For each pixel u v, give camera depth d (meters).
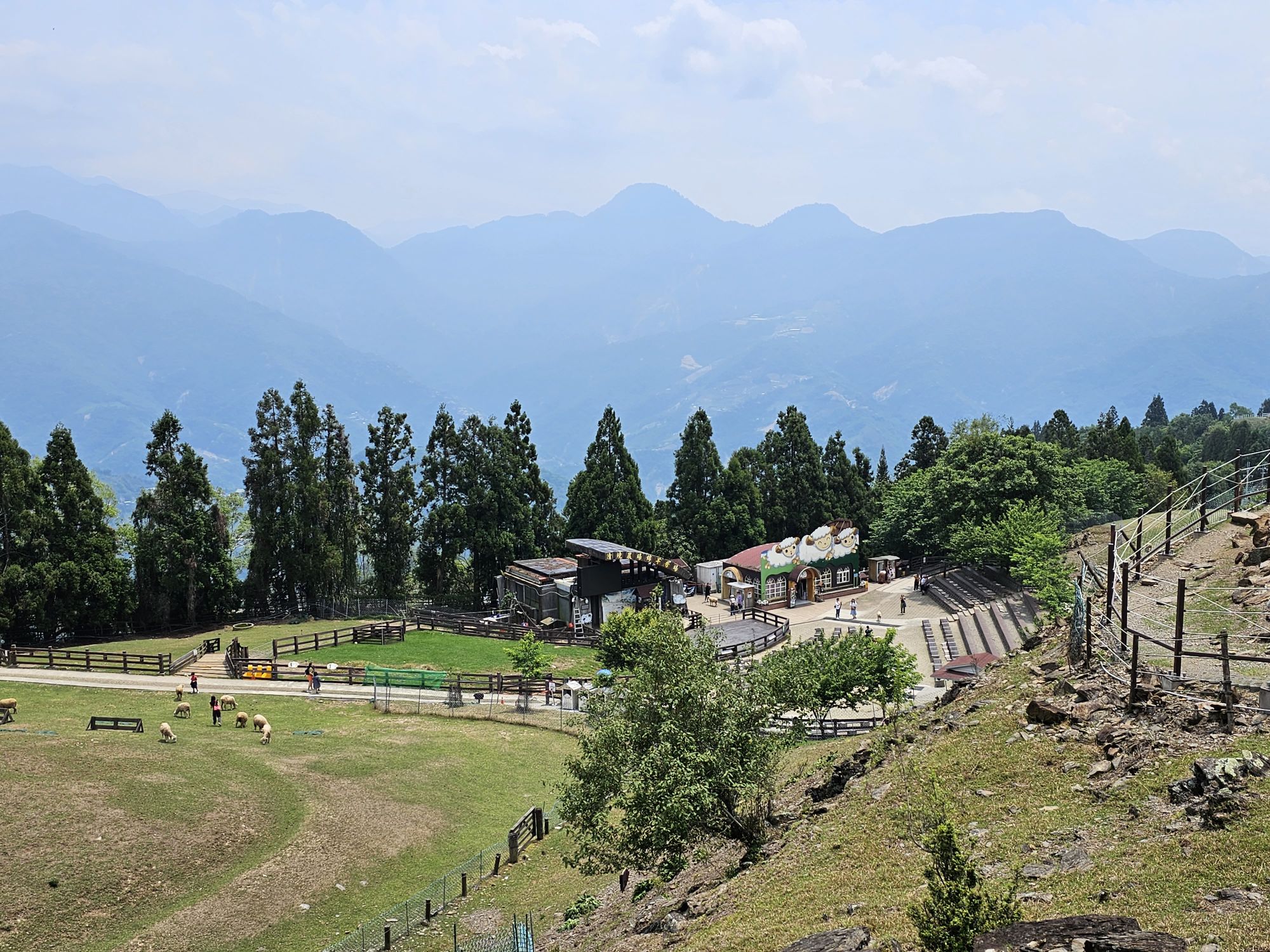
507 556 101.88
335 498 95.75
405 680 67.44
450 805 45.41
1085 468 99.88
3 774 40.78
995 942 12.75
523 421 108.00
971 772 23.05
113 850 35.62
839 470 124.31
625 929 26.00
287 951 31.72
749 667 33.00
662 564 88.81
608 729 28.77
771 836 27.39
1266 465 38.62
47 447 82.69
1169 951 11.86
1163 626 26.53
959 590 90.00
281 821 40.72
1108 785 19.91
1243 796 16.92
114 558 84.69
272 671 67.06
